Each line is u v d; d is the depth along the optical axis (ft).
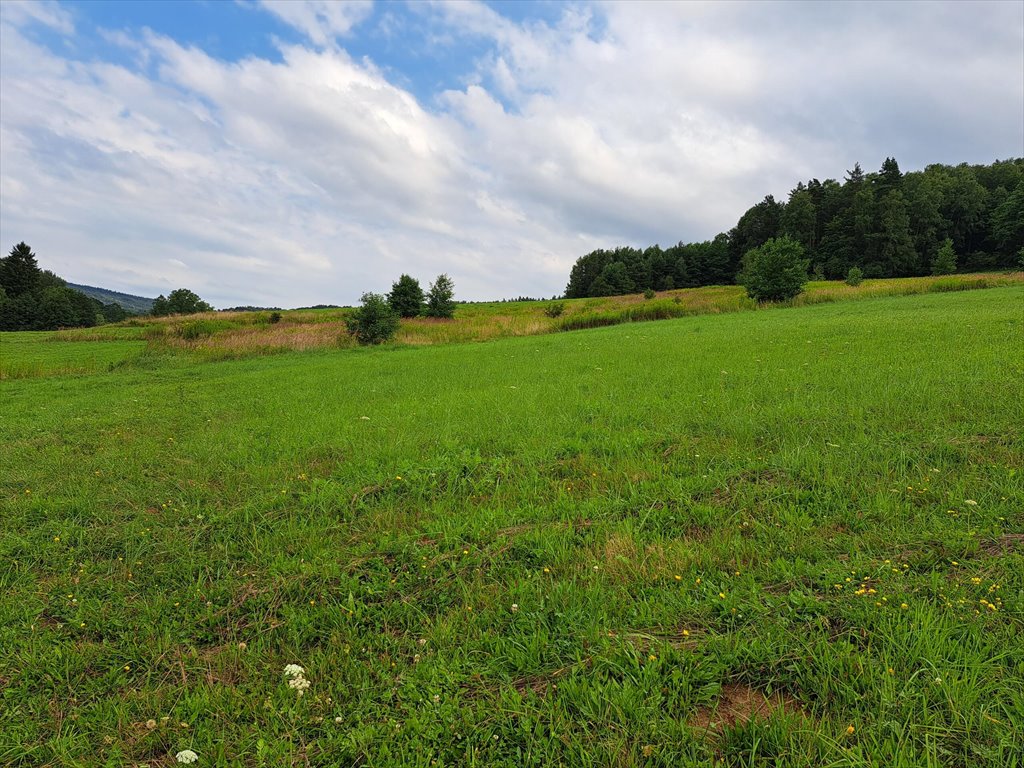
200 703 7.74
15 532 14.10
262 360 72.74
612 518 12.73
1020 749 5.93
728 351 37.99
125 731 7.39
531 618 9.08
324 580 10.93
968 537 10.12
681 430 18.83
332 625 9.59
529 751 6.48
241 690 8.10
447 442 19.19
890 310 71.31
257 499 15.24
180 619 10.05
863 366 26.78
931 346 31.55
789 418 18.79
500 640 8.58
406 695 7.62
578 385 29.25
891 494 12.35
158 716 7.60
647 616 8.80
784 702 6.93
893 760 5.94
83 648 9.25
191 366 68.74
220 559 12.14
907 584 9.02
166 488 16.80
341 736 6.97
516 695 7.29
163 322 167.63
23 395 46.11
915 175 310.45
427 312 141.90
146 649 9.15
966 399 18.79
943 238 266.77
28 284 304.71
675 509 12.81
